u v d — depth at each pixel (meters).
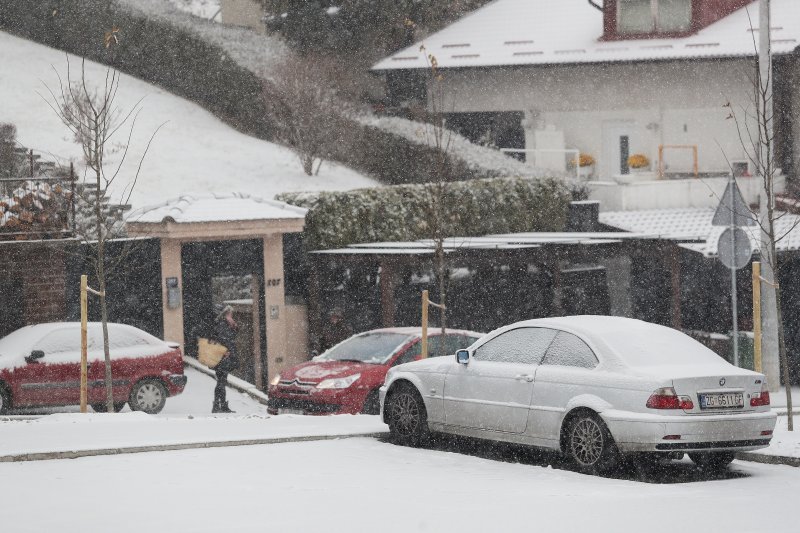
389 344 27.55
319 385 26.14
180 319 35.62
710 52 52.38
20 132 43.91
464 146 49.16
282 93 47.44
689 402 16.69
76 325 29.05
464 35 57.50
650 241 39.62
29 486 15.51
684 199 48.66
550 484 16.08
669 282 40.94
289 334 38.75
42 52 53.25
